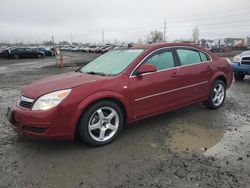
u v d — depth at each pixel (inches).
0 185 124.1
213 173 132.6
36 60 1171.9
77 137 171.3
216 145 165.5
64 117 149.7
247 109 246.2
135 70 179.0
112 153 155.5
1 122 212.4
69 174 133.3
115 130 170.9
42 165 142.2
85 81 163.8
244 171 134.3
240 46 2672.2
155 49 193.5
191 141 171.8
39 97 151.8
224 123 206.1
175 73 199.5
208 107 243.3
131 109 176.4
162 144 167.6
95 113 160.9
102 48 2202.3
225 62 250.2
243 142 170.1
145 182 125.8
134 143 169.3
